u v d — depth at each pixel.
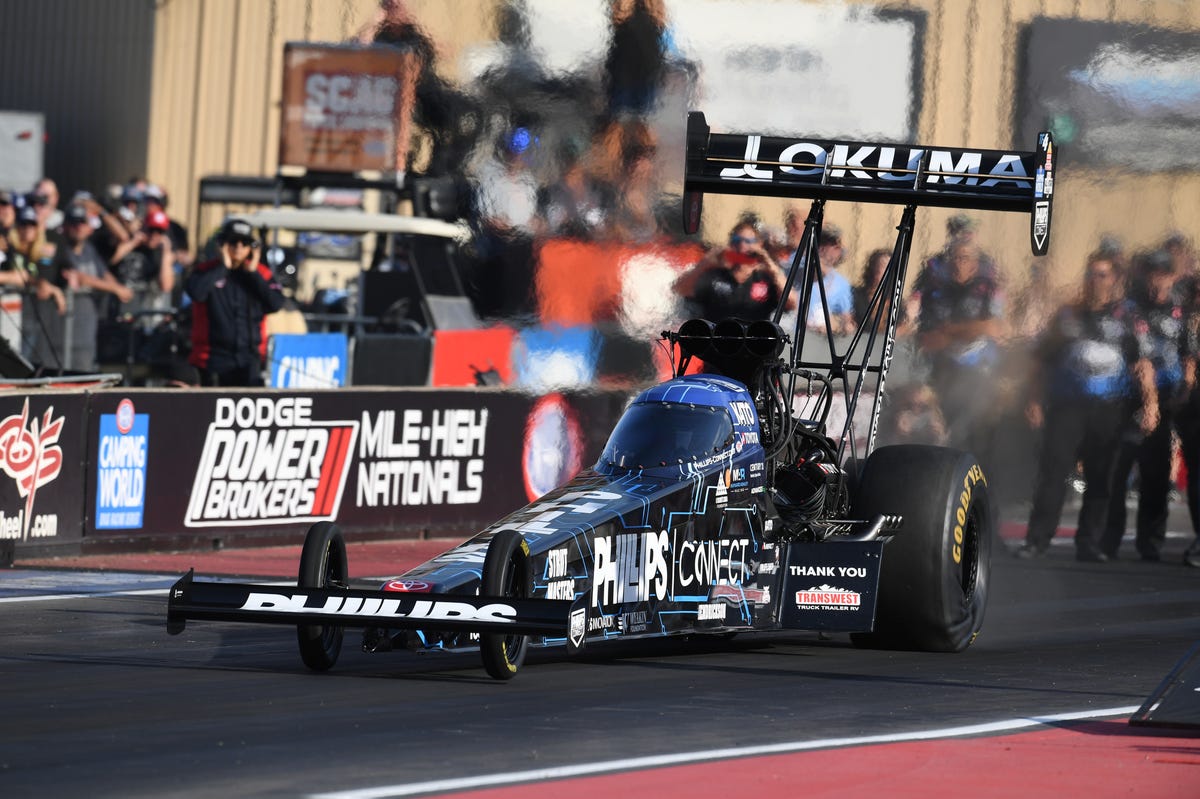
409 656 32.53
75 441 46.81
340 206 82.06
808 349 62.09
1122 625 41.25
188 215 98.06
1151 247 62.03
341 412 52.59
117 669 30.52
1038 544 56.88
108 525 47.66
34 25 99.75
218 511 50.00
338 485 52.66
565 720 26.33
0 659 31.42
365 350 61.59
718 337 35.06
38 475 45.94
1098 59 77.25
